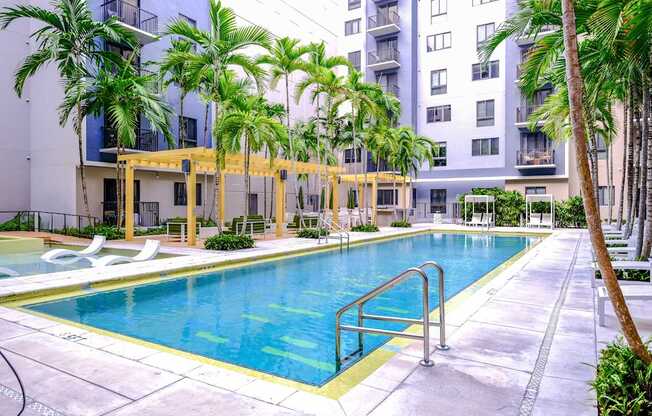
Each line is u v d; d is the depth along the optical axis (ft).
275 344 17.34
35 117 66.69
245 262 38.19
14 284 25.41
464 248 52.16
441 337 14.37
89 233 56.54
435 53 102.73
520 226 84.84
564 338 15.34
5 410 10.35
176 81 62.80
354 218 85.97
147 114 55.16
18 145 66.13
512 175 93.15
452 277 32.45
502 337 15.51
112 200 67.87
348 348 16.70
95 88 56.95
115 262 35.24
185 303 24.39
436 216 92.38
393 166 82.53
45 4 65.10
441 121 101.76
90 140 63.10
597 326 16.89
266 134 43.88
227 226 65.10
